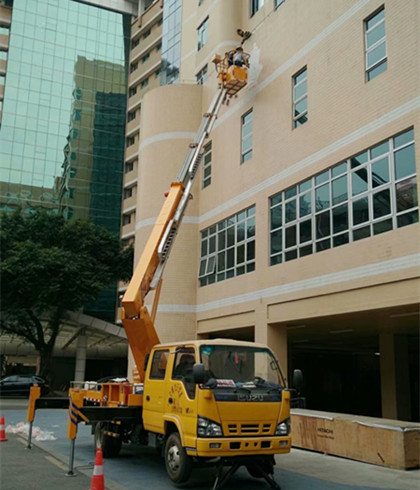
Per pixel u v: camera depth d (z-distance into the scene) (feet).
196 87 80.12
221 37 77.30
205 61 83.76
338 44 51.11
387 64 44.98
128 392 34.37
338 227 48.65
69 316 131.95
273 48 62.28
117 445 36.58
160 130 79.87
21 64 180.96
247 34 67.87
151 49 178.81
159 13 175.32
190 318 72.64
